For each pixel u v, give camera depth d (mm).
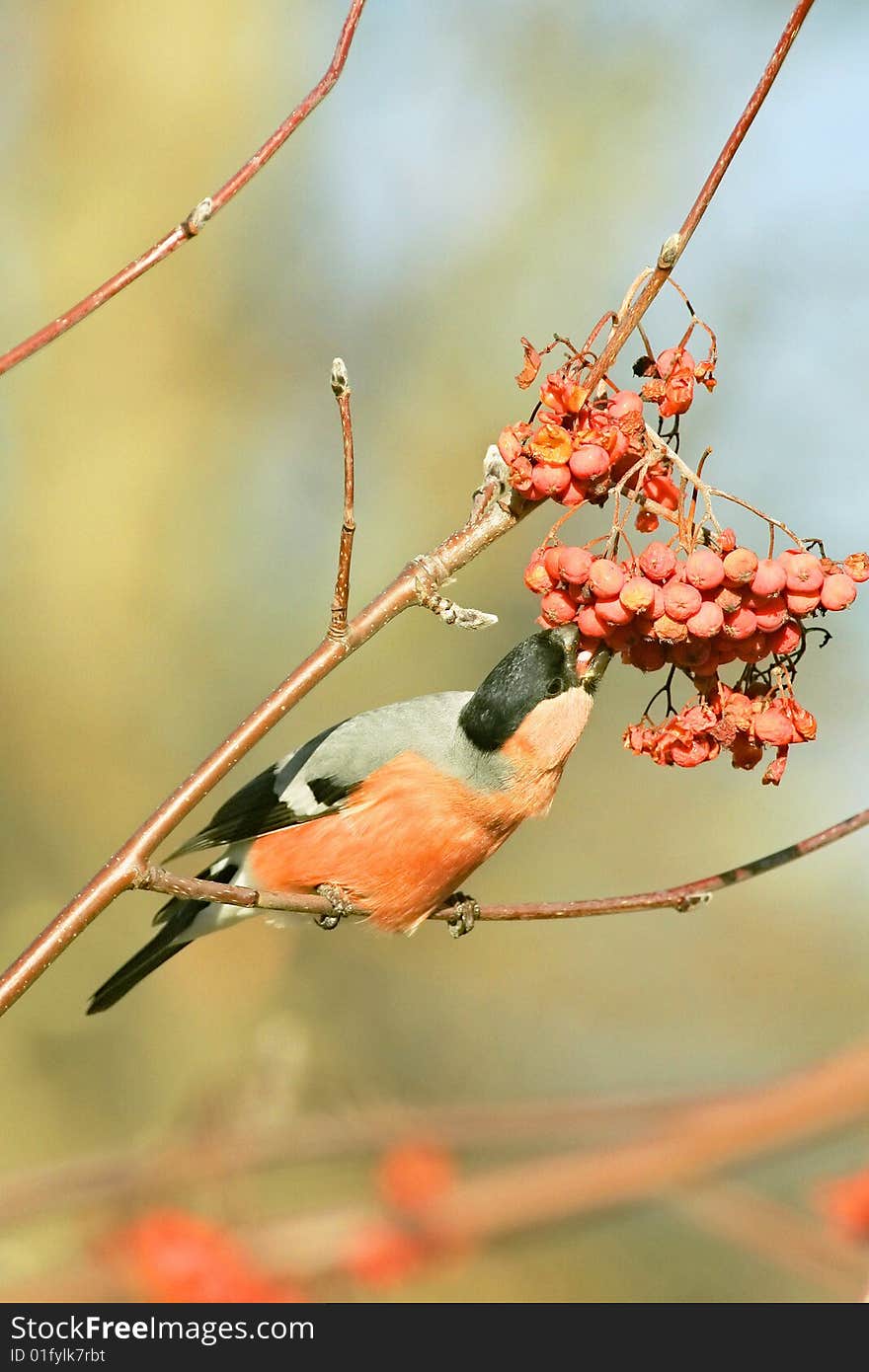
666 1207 5246
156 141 16359
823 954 14469
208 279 16312
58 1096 13984
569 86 15977
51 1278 6125
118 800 15195
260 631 15875
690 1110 5328
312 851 6785
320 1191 7496
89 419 16078
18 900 14945
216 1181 6320
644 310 4527
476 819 6629
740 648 4629
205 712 15656
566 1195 5328
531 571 4742
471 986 14953
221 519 16156
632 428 4547
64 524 15844
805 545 4676
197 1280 6051
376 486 15922
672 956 14805
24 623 15656
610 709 15305
